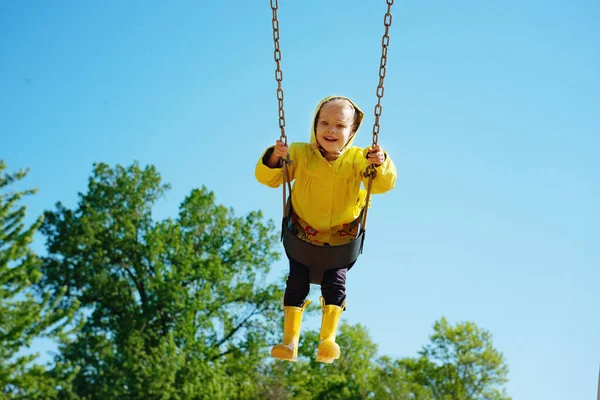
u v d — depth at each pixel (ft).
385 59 17.60
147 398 105.40
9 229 70.54
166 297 113.50
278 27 17.85
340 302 17.52
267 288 123.65
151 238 118.73
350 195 17.89
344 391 150.20
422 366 169.37
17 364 71.36
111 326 117.91
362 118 18.17
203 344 115.03
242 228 127.03
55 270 114.52
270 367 128.88
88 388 105.29
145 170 125.59
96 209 122.21
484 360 162.50
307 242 17.26
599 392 24.07
